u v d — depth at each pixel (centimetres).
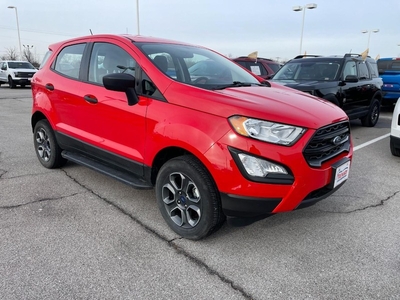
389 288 243
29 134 722
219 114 264
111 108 344
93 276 250
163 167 304
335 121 292
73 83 401
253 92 311
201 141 266
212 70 368
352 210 370
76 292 233
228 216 276
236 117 257
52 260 268
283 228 329
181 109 286
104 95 354
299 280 251
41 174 462
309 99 324
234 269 263
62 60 440
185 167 283
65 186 421
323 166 279
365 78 830
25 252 277
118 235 309
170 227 316
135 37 373
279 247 295
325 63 762
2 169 479
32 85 486
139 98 319
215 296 233
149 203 379
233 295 235
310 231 323
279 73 815
